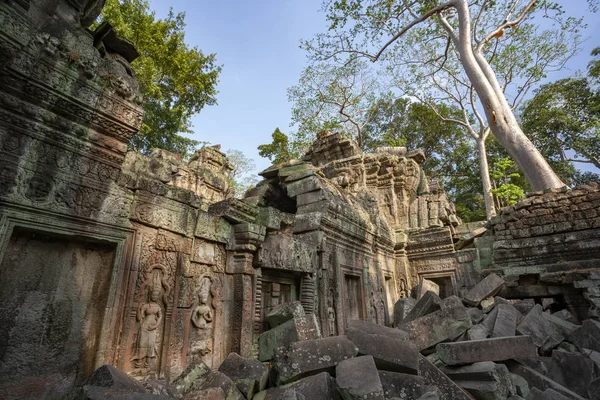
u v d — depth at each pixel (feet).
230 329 15.56
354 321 16.93
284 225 24.53
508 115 43.68
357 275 31.35
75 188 10.03
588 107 78.07
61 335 9.79
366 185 47.55
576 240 29.01
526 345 13.57
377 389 9.48
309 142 81.20
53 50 9.38
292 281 22.70
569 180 82.07
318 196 28.12
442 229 41.91
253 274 16.84
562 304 27.12
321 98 78.64
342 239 29.73
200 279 14.44
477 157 95.20
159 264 12.48
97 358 10.07
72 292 10.21
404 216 46.44
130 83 11.71
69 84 9.85
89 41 10.64
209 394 9.80
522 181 84.64
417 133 97.30
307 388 10.62
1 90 8.54
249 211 17.79
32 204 8.89
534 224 31.89
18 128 8.87
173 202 13.37
